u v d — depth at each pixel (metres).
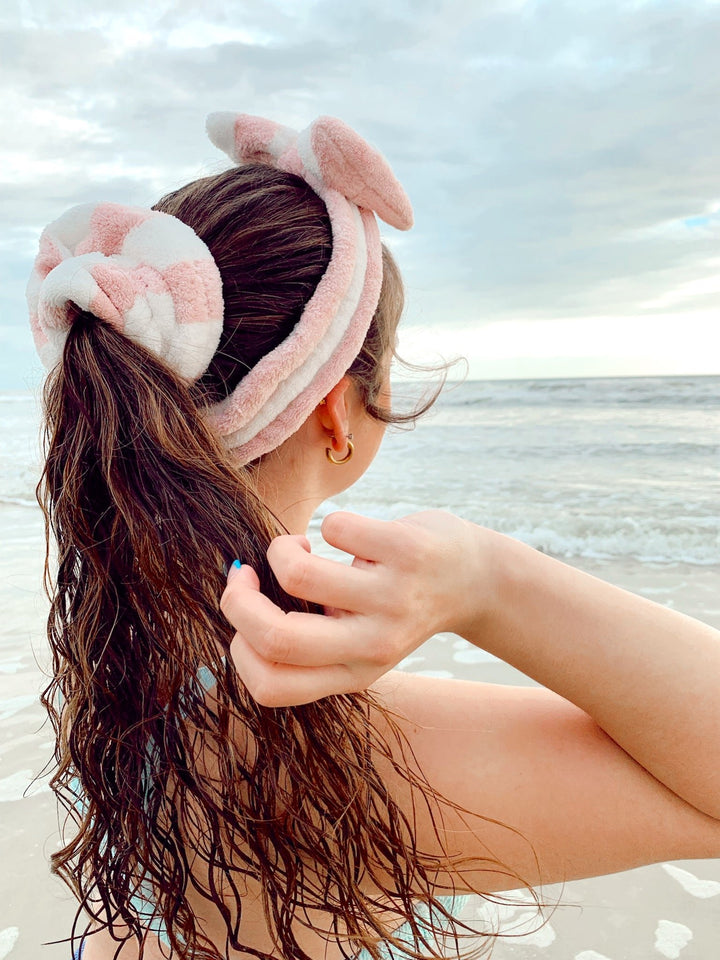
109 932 0.94
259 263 0.82
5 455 13.81
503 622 0.64
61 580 0.83
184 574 0.72
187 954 0.81
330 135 0.85
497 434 16.28
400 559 0.51
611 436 15.12
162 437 0.73
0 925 2.06
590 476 10.66
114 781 0.82
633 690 0.65
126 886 0.86
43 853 2.33
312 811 0.77
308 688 0.48
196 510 0.73
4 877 2.24
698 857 0.73
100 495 0.77
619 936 2.05
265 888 0.76
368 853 0.75
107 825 0.83
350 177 0.86
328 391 0.85
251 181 0.88
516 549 0.66
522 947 2.03
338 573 0.48
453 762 0.74
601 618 0.66
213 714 0.77
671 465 11.42
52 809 2.56
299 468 0.90
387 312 0.96
